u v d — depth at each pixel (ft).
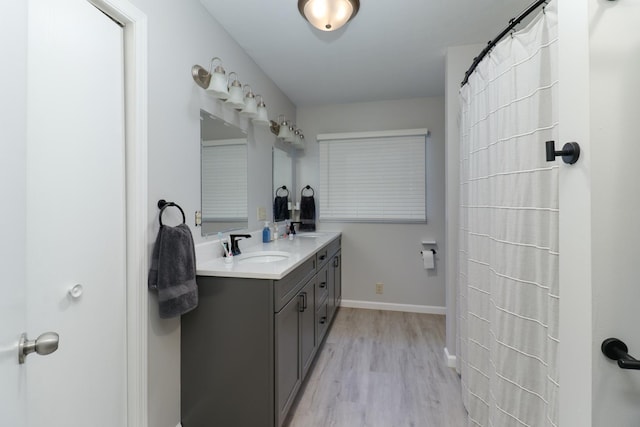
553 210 3.35
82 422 3.43
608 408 2.09
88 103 3.49
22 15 2.07
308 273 6.48
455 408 5.62
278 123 9.43
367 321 9.81
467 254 5.80
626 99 2.09
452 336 7.06
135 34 3.99
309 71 8.38
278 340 4.68
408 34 6.52
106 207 3.75
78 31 3.36
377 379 6.53
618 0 2.09
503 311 4.01
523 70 3.78
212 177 5.90
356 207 11.02
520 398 3.77
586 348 2.16
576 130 2.27
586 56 2.15
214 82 5.40
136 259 4.06
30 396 2.92
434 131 10.46
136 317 4.09
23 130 2.09
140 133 4.07
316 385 6.30
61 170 3.18
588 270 2.14
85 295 3.47
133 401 4.08
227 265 5.23
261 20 6.01
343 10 5.27
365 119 10.96
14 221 1.94
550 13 3.43
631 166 2.09
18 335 1.98
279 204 9.71
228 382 4.77
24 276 2.10
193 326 4.90
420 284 10.63
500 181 4.15
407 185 10.61
